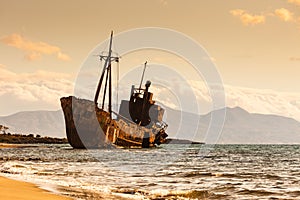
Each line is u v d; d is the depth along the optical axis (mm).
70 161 100875
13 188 40594
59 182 49062
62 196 37688
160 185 53188
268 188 53938
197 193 46406
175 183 56500
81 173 65812
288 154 175750
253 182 61812
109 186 49000
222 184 57406
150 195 42781
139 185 52344
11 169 67312
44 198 35625
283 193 49000
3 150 180625
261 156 154875
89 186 46906
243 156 156625
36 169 70625
